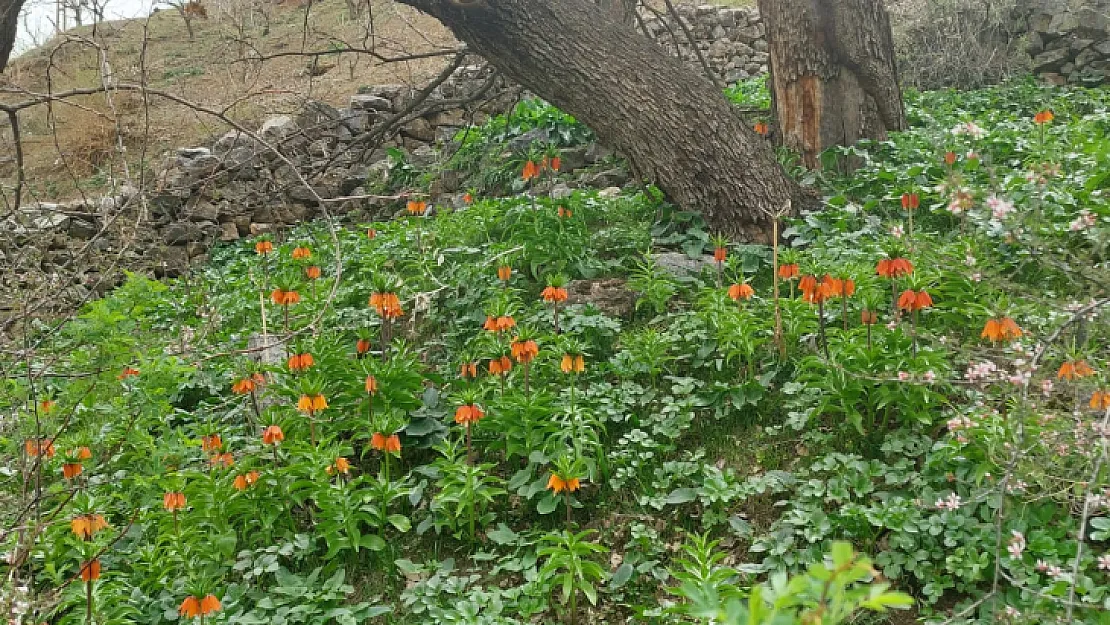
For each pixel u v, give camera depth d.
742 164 6.82
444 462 4.38
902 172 7.01
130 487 4.91
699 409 4.95
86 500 3.68
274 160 10.90
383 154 11.60
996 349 3.96
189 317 7.70
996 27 11.44
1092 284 3.29
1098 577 3.35
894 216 6.73
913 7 12.02
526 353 4.57
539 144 9.87
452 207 9.80
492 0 6.49
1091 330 3.35
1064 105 8.59
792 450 4.52
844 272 4.29
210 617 3.85
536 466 4.59
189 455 5.00
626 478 4.45
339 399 5.06
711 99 6.95
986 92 10.52
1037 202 3.11
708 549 3.30
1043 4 11.15
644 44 6.99
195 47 15.25
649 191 7.18
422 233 7.55
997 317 3.52
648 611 3.38
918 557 3.58
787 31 7.94
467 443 4.44
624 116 6.82
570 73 6.77
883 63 8.00
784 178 7.03
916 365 4.17
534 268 6.60
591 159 9.64
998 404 4.02
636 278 6.13
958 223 6.28
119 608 3.80
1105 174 5.77
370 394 4.74
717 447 4.67
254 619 3.81
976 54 11.23
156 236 8.01
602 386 5.04
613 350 5.66
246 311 7.37
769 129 8.41
